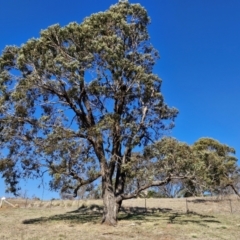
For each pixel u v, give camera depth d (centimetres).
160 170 1908
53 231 1714
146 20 2330
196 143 3612
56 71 1875
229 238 1535
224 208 3212
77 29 1961
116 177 2122
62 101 2064
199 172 1909
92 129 1883
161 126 2286
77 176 1950
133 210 2983
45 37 1977
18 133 1969
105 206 2023
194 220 2220
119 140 1970
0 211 2978
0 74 1928
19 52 1942
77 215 2641
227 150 3572
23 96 1884
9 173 1984
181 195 5325
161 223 2028
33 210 3122
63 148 1830
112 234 1634
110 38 2009
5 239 1435
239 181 3491
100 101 2102
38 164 1941
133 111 2208
